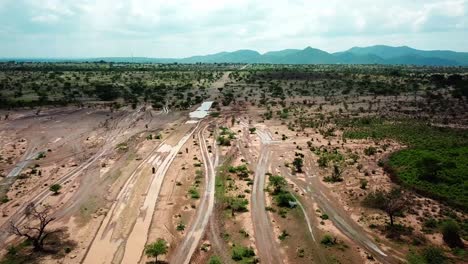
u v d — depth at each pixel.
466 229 56.53
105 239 54.97
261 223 59.62
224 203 67.12
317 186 75.19
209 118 142.38
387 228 57.22
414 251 50.91
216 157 94.75
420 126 120.19
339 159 90.56
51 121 130.12
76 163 89.88
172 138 113.19
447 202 66.12
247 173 82.88
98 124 128.62
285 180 78.38
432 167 76.25
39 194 71.38
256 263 48.59
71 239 54.66
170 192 72.12
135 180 78.62
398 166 83.56
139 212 63.62
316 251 51.25
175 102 171.12
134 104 160.50
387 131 114.94
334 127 123.69
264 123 133.50
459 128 118.50
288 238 54.81
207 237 55.28
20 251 51.19
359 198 68.38
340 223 59.50
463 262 47.97
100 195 70.88
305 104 167.38
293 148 101.94
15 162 90.25
